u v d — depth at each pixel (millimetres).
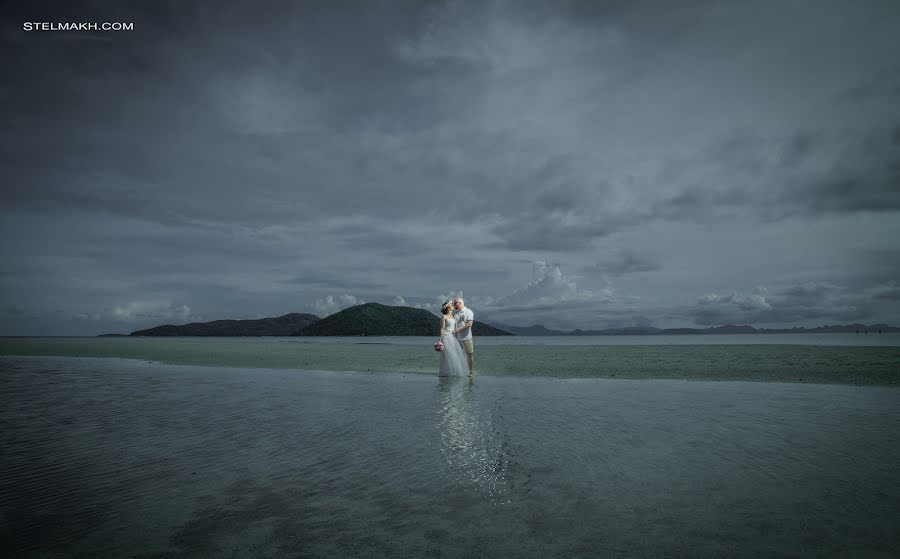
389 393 10188
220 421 7270
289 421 7238
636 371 14578
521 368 15859
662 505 3805
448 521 3525
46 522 3572
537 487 4262
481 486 4305
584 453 5348
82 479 4594
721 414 7570
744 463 4918
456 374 13656
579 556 2949
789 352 22141
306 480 4516
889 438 5945
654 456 5199
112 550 3096
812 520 3480
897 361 16375
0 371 15922
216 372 15320
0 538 3281
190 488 4320
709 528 3357
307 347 34844
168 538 3277
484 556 2963
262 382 12359
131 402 9094
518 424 6910
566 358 20141
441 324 14016
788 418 7223
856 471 4633
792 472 4602
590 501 3908
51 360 21375
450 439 6055
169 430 6668
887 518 3502
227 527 3457
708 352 23281
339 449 5613
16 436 6344
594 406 8398
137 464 5066
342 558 2947
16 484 4445
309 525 3479
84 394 10219
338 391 10562
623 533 3285
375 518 3598
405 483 4402
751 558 2900
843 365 15234
